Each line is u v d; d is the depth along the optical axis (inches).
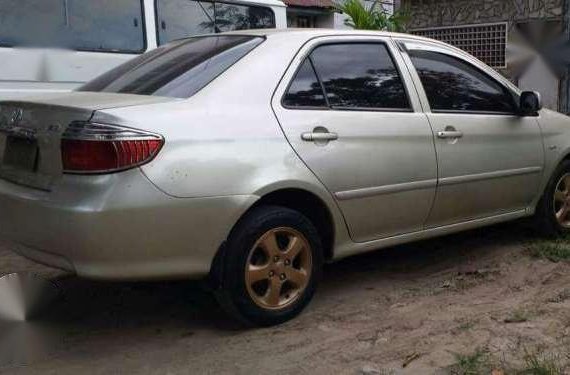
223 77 146.7
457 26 581.0
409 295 172.4
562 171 216.1
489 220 195.6
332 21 599.5
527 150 201.0
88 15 238.8
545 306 161.8
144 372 131.3
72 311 163.3
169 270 134.0
